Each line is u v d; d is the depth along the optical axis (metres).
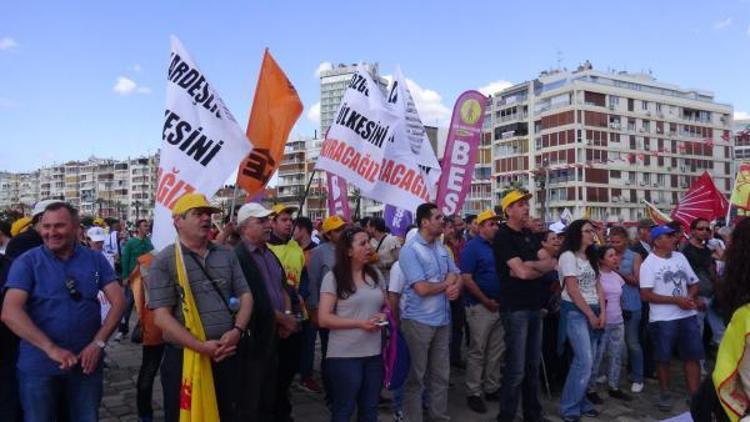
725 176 80.81
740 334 2.68
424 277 5.07
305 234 7.27
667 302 5.96
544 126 74.19
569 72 76.81
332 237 5.99
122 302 3.96
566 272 5.70
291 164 116.62
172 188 5.23
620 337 6.46
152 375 5.26
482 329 5.99
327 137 7.37
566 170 70.75
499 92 82.44
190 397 3.67
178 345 3.85
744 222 2.79
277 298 5.01
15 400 3.90
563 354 6.67
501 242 5.31
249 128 6.52
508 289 5.26
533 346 5.41
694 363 5.95
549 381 6.72
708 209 10.88
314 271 6.01
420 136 9.34
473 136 8.71
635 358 6.78
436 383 5.23
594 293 5.83
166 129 5.32
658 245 6.10
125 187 155.38
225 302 3.93
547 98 74.56
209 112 5.46
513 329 5.23
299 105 6.61
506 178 79.19
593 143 70.62
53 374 3.62
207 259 3.97
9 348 3.87
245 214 5.02
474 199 83.00
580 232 5.82
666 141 76.00
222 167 5.40
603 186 70.75
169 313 3.79
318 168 7.34
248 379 4.00
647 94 75.12
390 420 5.68
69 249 3.80
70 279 3.71
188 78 5.46
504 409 5.30
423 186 7.54
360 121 7.21
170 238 5.13
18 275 3.59
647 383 7.13
